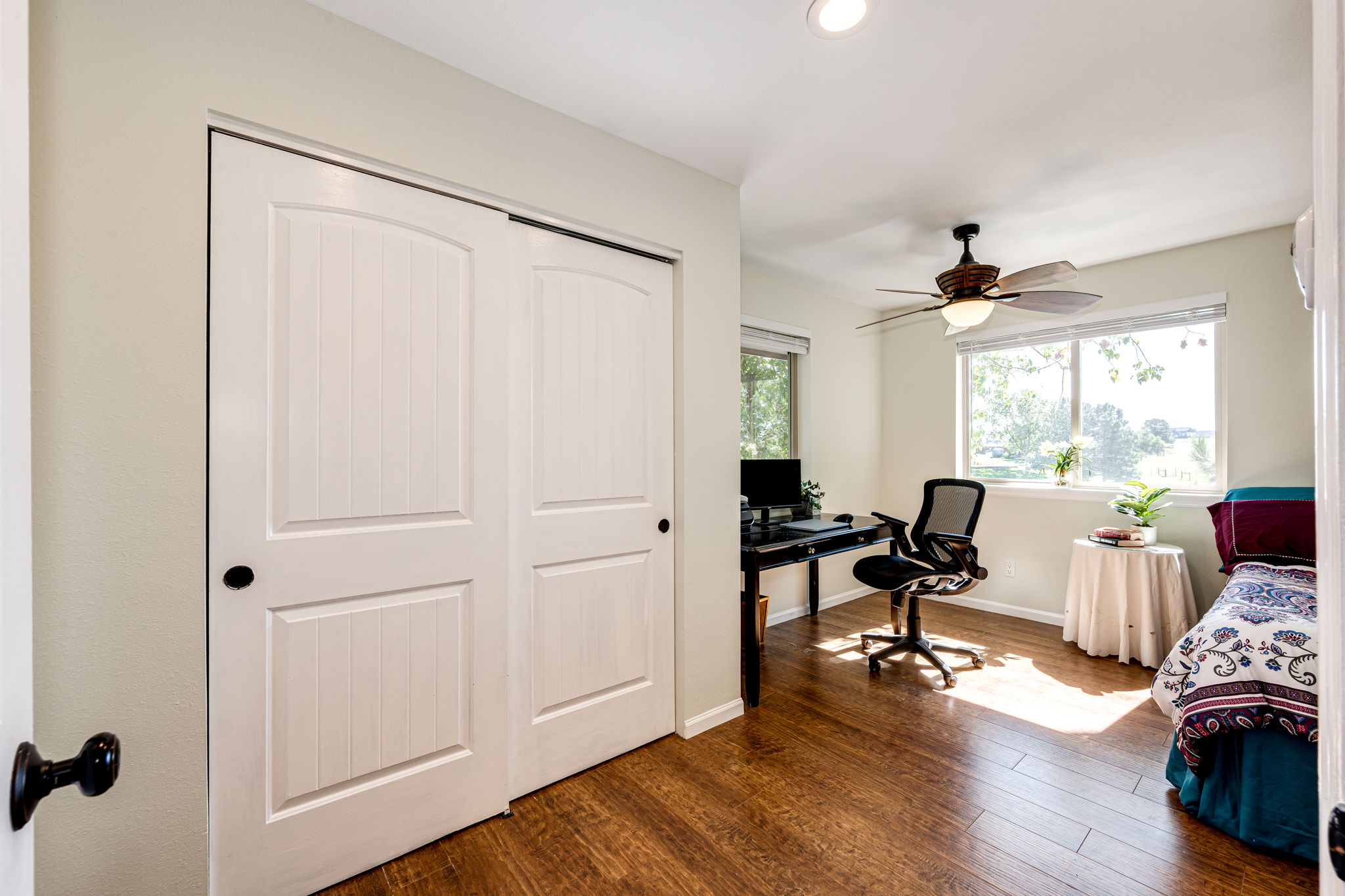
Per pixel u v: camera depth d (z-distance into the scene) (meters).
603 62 1.67
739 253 2.46
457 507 1.70
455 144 1.68
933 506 3.34
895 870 1.54
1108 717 2.43
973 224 2.88
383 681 1.58
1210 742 1.72
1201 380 3.23
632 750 2.15
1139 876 1.51
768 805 1.83
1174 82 1.77
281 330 1.43
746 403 3.83
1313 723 1.53
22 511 0.51
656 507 2.21
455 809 1.69
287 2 1.42
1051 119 1.97
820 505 4.14
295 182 1.45
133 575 1.24
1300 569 2.41
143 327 1.25
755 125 2.00
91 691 1.20
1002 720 2.40
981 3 1.46
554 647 1.94
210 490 1.35
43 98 1.16
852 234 3.07
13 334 0.50
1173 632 2.93
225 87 1.34
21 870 0.49
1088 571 3.24
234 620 1.37
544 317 1.92
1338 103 0.36
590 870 1.55
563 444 1.96
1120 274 3.46
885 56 1.66
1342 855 0.33
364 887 1.50
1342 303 0.35
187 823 1.29
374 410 1.56
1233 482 3.05
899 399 4.65
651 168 2.15
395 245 1.60
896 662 3.10
